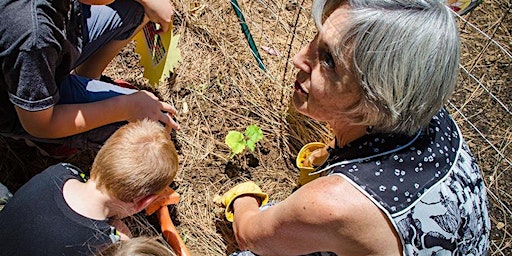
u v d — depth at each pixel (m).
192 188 2.46
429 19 1.33
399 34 1.31
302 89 1.63
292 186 2.54
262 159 2.56
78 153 2.43
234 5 2.87
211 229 2.40
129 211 1.86
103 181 1.76
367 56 1.34
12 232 1.71
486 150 2.66
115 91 2.14
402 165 1.46
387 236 1.44
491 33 3.00
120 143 1.79
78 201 1.76
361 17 1.34
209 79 2.70
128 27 2.23
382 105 1.40
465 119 2.63
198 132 2.58
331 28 1.41
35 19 1.61
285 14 2.96
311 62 1.53
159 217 2.28
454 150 1.57
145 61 2.40
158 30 2.18
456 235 1.51
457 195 1.51
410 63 1.32
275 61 2.81
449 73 1.37
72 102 2.04
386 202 1.42
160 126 1.93
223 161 2.53
